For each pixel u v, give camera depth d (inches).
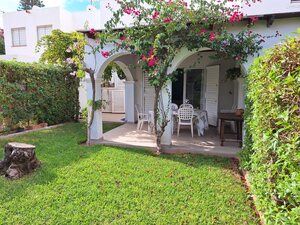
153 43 198.5
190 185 152.7
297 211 60.7
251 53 196.2
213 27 205.3
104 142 260.5
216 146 241.6
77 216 117.3
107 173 169.2
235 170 179.8
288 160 67.9
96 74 255.9
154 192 142.9
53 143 247.3
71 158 199.0
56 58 391.2
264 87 97.6
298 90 67.5
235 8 197.3
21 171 163.0
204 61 383.6
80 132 306.5
